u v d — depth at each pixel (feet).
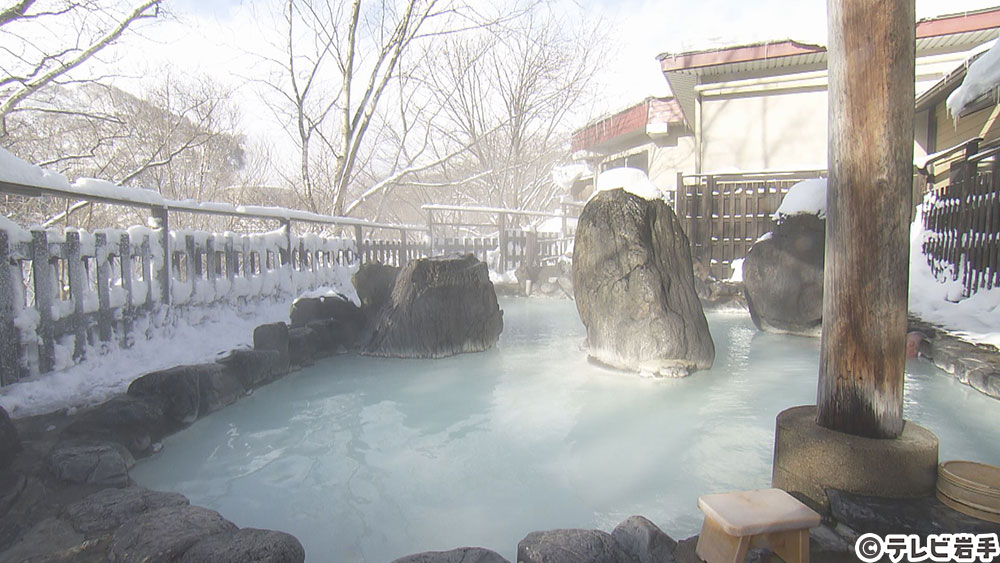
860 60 6.79
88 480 8.36
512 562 6.97
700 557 6.27
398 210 79.61
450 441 11.42
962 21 31.32
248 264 20.75
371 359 18.79
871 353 7.01
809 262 22.00
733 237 33.76
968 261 22.24
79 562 6.46
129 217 43.37
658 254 17.46
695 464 10.01
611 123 53.62
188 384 12.17
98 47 28.22
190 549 6.40
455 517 8.28
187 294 16.99
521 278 38.50
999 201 19.94
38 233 11.63
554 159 74.33
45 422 10.21
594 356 17.95
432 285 19.33
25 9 24.94
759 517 5.80
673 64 37.24
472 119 64.54
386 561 7.15
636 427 11.97
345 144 42.57
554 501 8.72
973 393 13.04
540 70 59.57
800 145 37.65
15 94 27.71
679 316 16.75
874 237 6.87
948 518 6.23
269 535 6.64
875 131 6.76
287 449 11.03
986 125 27.99
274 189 57.67
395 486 9.37
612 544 6.69
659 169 51.08
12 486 7.75
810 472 7.22
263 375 15.37
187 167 48.98
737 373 16.37
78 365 12.54
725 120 38.99
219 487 9.36
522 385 15.39
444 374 16.74
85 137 40.45
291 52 42.57
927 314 20.15
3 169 10.46
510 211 42.88
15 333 11.03
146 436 10.53
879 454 6.75
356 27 40.70
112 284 14.03
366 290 21.33
